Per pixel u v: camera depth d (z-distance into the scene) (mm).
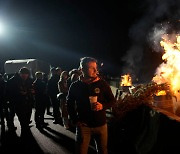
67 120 8766
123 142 6398
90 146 6742
